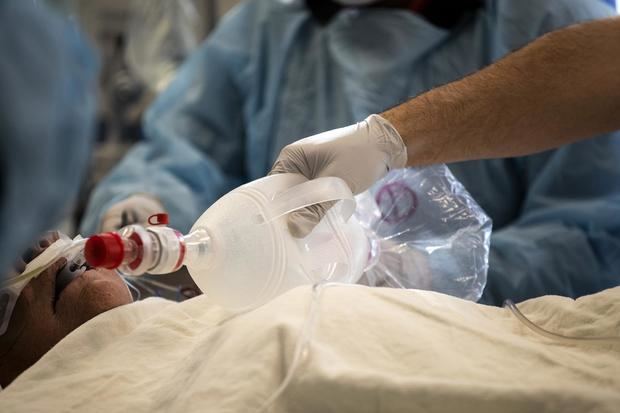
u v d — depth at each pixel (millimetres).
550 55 1233
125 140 2977
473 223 1216
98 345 924
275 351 768
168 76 2916
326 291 854
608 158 1860
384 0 2236
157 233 818
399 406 713
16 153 456
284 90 2297
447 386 715
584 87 1206
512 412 704
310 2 2365
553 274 1752
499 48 1989
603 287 1789
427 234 1203
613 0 2088
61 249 937
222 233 887
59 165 502
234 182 2494
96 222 2090
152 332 917
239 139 2502
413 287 1143
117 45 2900
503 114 1216
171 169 2305
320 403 727
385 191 1223
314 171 1102
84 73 532
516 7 1967
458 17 2160
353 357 767
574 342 852
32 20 482
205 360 820
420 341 783
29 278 925
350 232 1023
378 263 1139
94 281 1048
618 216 1824
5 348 1026
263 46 2396
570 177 1899
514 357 783
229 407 734
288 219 947
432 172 1254
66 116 502
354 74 2129
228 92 2490
